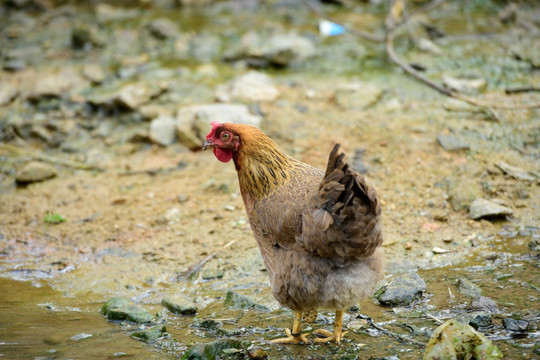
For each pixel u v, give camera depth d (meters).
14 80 16.73
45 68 17.36
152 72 17.06
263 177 8.27
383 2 22.02
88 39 18.48
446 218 11.26
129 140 14.60
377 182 12.34
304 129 14.13
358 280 7.40
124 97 15.22
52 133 14.92
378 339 8.12
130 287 10.08
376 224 7.08
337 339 8.12
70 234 11.73
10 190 13.30
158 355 7.90
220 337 8.45
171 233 11.59
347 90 15.43
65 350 7.98
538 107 13.83
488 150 12.79
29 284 10.24
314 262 7.52
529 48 16.81
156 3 22.55
